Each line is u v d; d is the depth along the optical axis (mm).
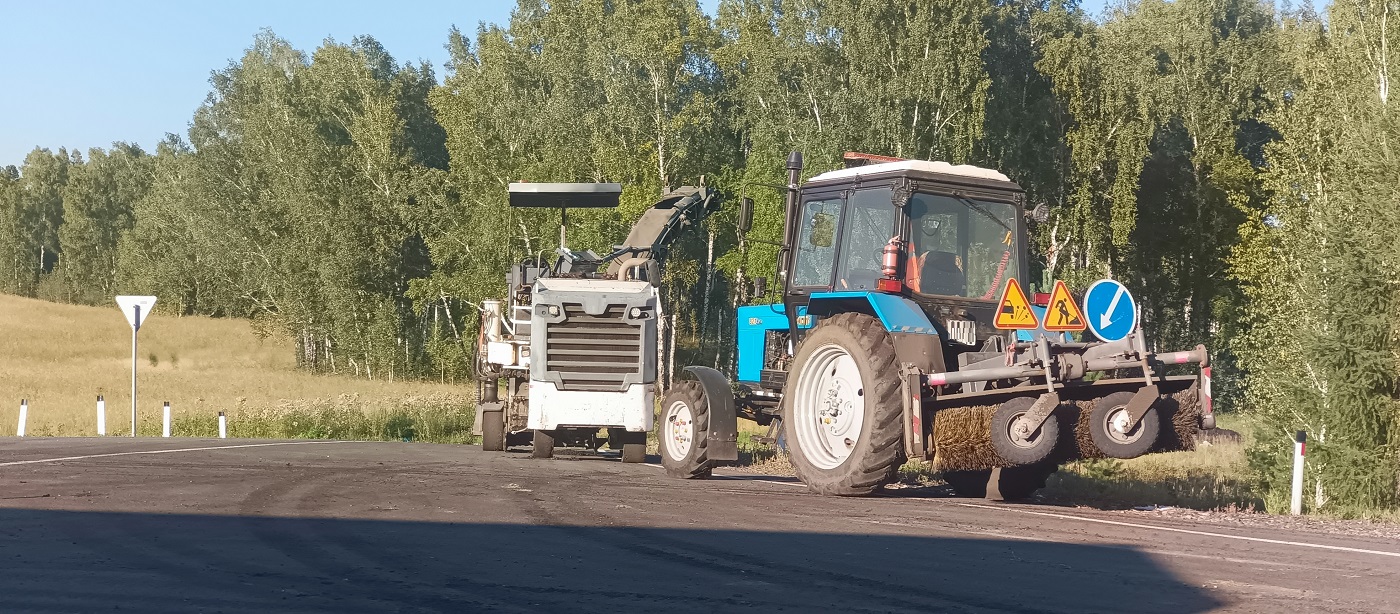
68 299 114312
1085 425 9352
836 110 43750
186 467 13031
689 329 67375
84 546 7098
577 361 15539
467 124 53062
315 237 60125
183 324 78875
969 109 43750
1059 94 48406
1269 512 12422
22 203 129625
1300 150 31156
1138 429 9180
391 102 60969
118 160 119625
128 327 76875
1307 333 14805
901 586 6066
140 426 26625
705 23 56062
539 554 6949
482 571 6355
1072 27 54844
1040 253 48781
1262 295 31344
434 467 13812
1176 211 53969
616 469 14242
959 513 9273
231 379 44906
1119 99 46844
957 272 10789
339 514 8727
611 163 48250
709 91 58125
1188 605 5668
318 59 70062
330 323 61812
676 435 13141
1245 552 7422
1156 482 15250
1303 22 53562
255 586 5879
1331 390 14242
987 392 9430
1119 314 9391
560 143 51000
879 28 43781
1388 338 14344
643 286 15961
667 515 8836
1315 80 31438
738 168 55594
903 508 9500
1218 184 50969
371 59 86125
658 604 5543
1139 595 5898
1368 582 6414
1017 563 6816
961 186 10898
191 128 77812
